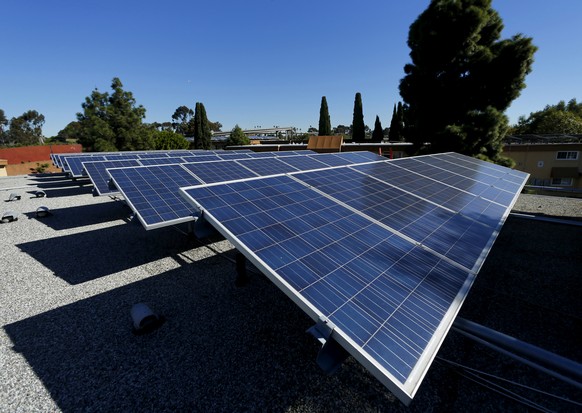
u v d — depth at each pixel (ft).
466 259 14.32
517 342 11.72
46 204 51.29
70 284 24.21
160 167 33.94
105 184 38.32
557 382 15.11
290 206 16.53
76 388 14.40
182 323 19.38
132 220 25.25
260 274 25.55
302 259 11.96
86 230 37.14
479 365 16.31
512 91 68.33
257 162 42.01
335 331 8.96
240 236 12.63
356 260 12.61
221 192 16.47
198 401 13.80
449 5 66.74
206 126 185.06
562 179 101.35
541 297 22.80
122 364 15.96
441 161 41.27
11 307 21.11
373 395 14.29
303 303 9.87
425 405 13.79
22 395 13.97
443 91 72.84
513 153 106.63
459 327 12.84
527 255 30.32
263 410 13.42
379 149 107.76
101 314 20.30
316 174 23.79
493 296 23.12
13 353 16.72
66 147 139.74
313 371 15.65
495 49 69.56
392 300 10.69
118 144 147.02
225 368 15.76
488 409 13.56
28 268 26.99
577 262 28.30
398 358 8.48
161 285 24.07
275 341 17.80
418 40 73.77
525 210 47.24
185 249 31.17
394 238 15.11
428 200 22.39
